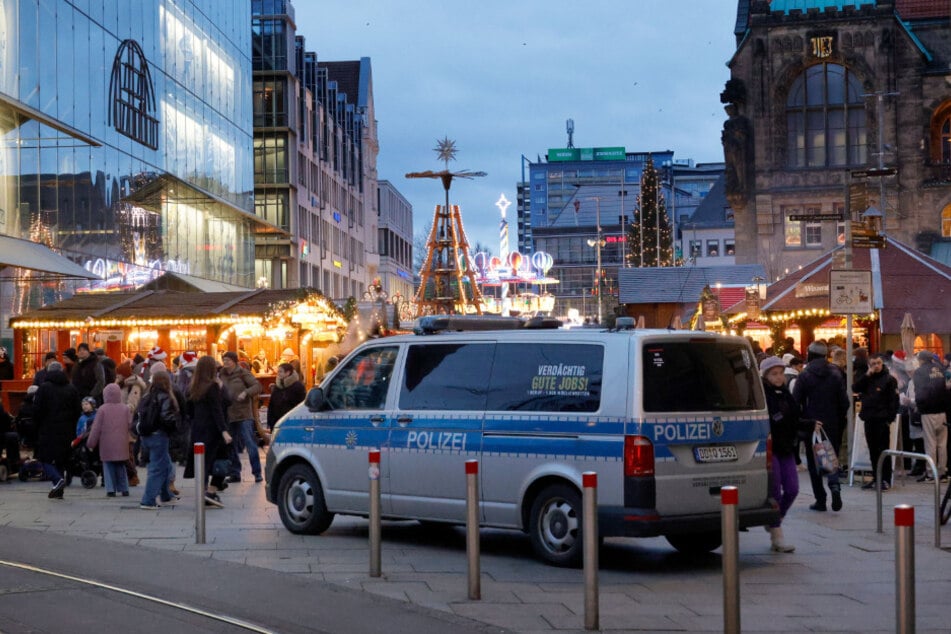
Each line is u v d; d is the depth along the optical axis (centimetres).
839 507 1594
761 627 899
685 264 10719
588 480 885
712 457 1148
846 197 2139
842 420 1780
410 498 1275
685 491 1126
